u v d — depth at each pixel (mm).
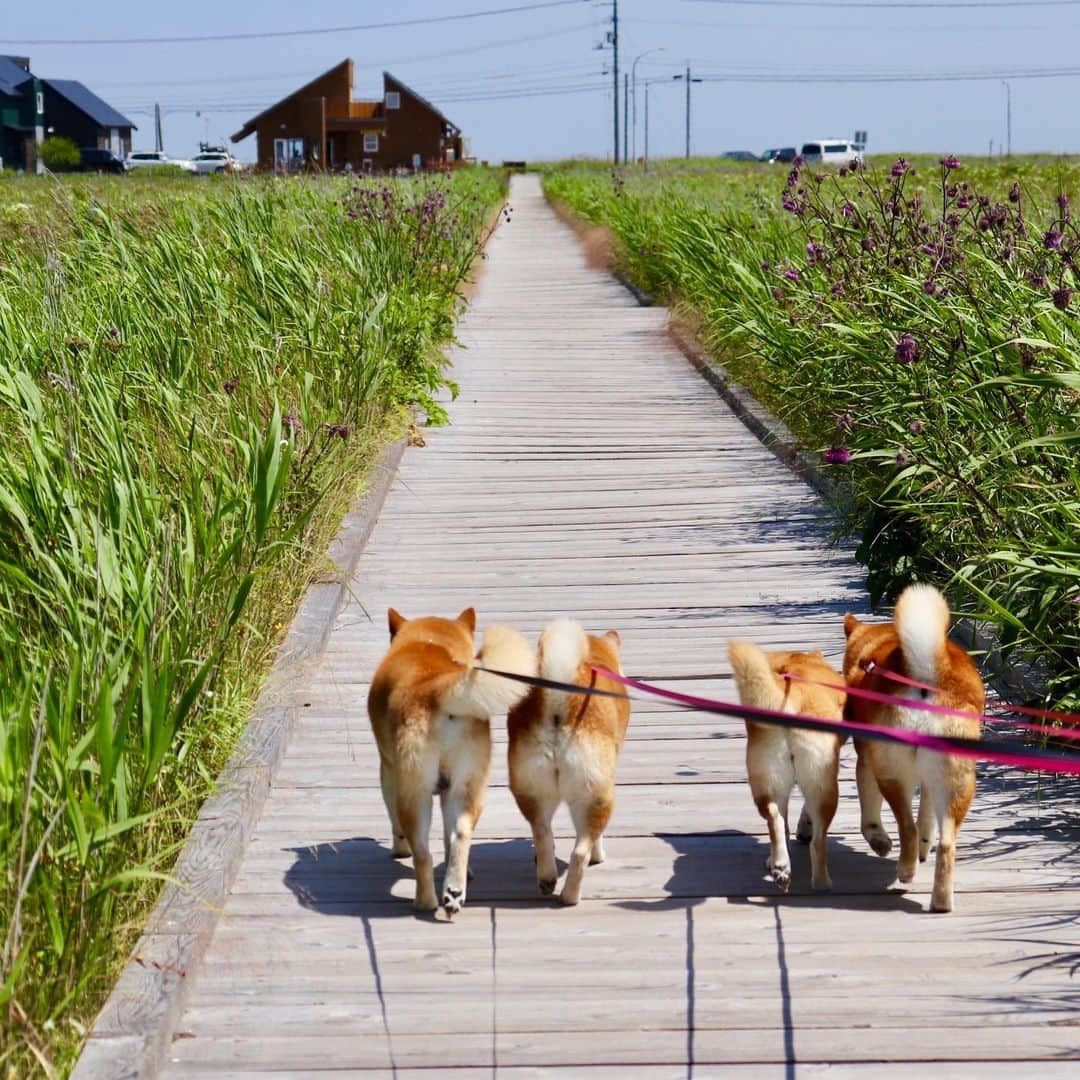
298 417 8086
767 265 11922
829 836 4852
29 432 5754
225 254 11039
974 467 6082
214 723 5211
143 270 9656
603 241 26656
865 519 7992
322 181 17672
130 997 3604
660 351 15586
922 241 9078
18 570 4855
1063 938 4090
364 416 9930
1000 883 4445
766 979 3887
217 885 4254
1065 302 5883
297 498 7562
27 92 83625
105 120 92750
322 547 7648
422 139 77625
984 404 6844
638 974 3916
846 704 4625
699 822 4961
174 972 3730
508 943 4102
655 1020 3686
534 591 7578
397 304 11961
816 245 9914
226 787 4902
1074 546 5402
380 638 6855
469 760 4199
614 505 9336
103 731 3777
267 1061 3510
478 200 29531
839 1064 3484
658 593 7523
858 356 8336
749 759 4340
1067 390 6207
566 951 4051
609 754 4270
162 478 6633
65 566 5195
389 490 9734
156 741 4191
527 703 4258
